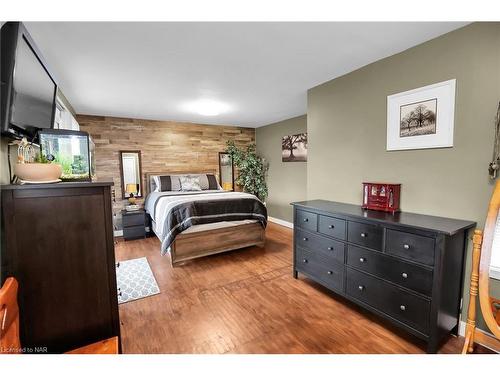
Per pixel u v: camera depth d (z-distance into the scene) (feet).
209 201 11.20
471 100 5.58
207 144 18.25
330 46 6.50
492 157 5.33
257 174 18.80
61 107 9.78
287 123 16.66
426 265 5.16
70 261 3.85
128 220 14.03
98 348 3.72
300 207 8.43
